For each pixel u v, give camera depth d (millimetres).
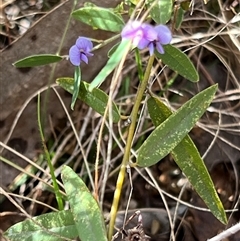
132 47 99
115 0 146
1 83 155
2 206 157
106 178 144
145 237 120
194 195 156
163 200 146
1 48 170
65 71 156
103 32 151
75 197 102
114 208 106
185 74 107
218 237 116
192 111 104
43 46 153
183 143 109
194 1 142
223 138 158
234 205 154
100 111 114
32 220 108
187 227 152
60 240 108
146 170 151
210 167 160
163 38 87
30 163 155
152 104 113
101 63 155
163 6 104
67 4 149
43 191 160
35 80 155
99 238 100
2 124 157
